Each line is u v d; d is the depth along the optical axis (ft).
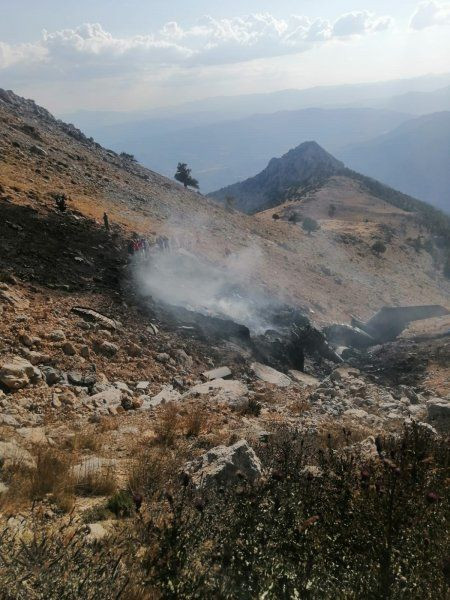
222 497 17.02
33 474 20.47
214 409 41.57
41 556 11.60
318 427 40.01
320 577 11.79
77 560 12.00
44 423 33.24
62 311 56.29
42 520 16.70
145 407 41.42
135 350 54.75
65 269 71.31
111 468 24.22
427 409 50.34
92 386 43.52
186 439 32.24
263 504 14.66
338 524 13.46
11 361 40.27
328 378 75.15
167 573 11.44
